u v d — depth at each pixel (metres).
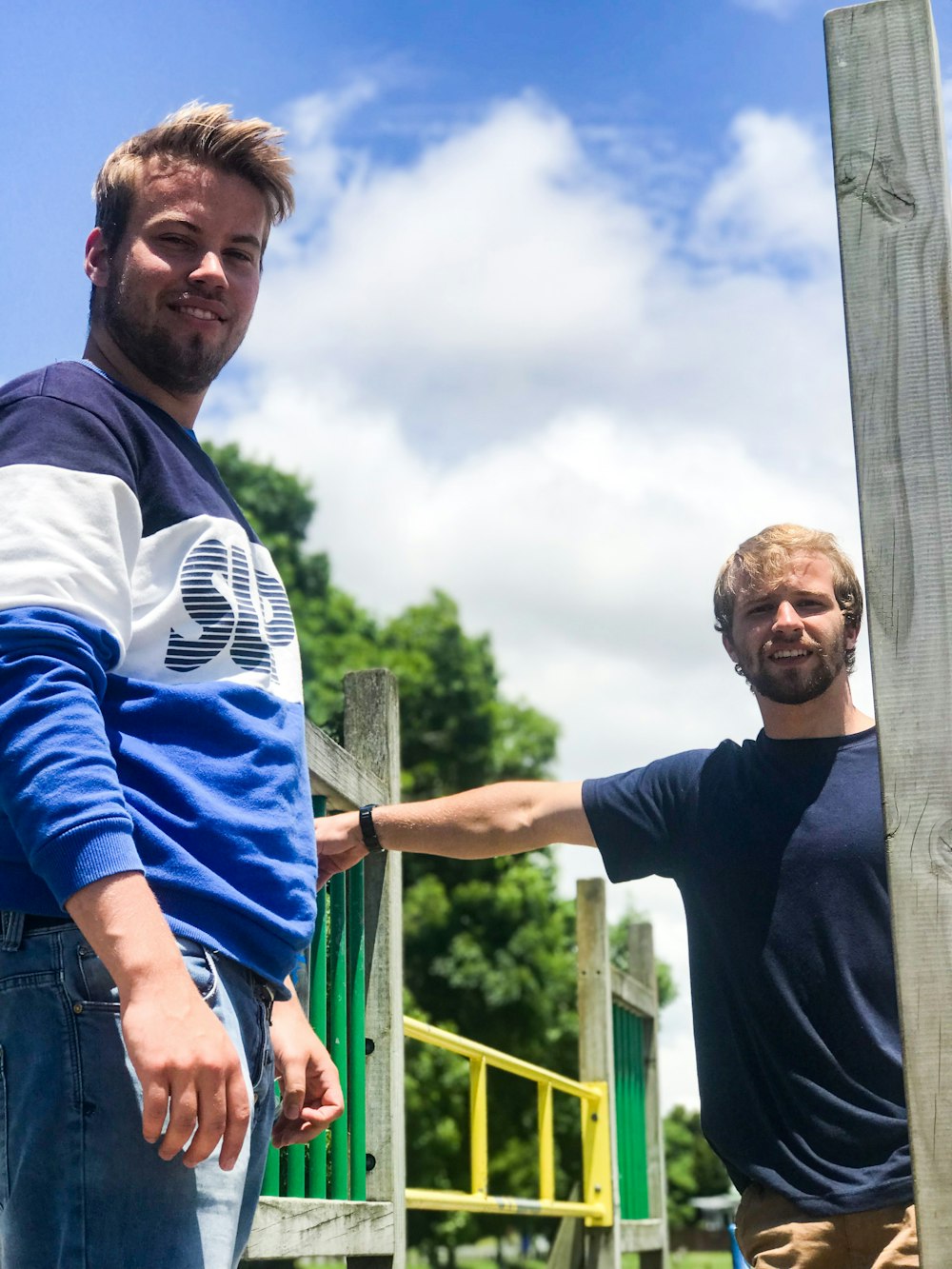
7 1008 1.41
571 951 22.16
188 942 1.44
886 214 1.67
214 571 1.62
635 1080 6.97
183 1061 1.29
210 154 1.79
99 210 1.82
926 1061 1.51
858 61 1.71
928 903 1.53
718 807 2.50
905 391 1.63
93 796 1.34
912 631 1.58
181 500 1.62
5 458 1.49
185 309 1.74
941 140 1.66
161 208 1.75
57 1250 1.36
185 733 1.53
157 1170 1.37
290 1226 2.68
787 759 2.49
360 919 3.39
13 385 1.58
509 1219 22.39
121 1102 1.37
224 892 1.47
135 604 1.55
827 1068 2.29
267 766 1.59
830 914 2.34
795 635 2.48
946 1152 1.49
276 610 1.75
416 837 2.67
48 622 1.41
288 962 1.56
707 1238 48.25
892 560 1.60
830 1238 2.21
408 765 22.98
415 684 23.09
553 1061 20.50
